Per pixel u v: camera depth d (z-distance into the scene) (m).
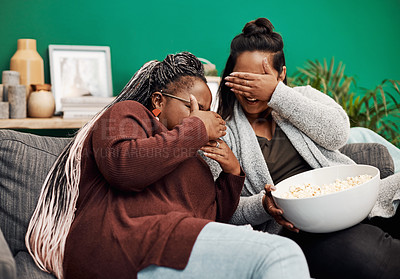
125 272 0.97
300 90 1.65
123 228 1.01
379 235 1.18
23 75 2.46
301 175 1.40
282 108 1.45
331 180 1.39
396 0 3.31
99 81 2.67
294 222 1.18
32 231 1.20
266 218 1.37
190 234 0.97
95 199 1.09
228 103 1.60
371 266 1.13
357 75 3.27
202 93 1.23
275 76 1.51
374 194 1.15
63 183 1.19
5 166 1.32
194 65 1.28
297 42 3.12
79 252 1.02
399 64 3.33
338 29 3.20
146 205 1.06
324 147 1.53
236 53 1.49
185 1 2.87
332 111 1.48
